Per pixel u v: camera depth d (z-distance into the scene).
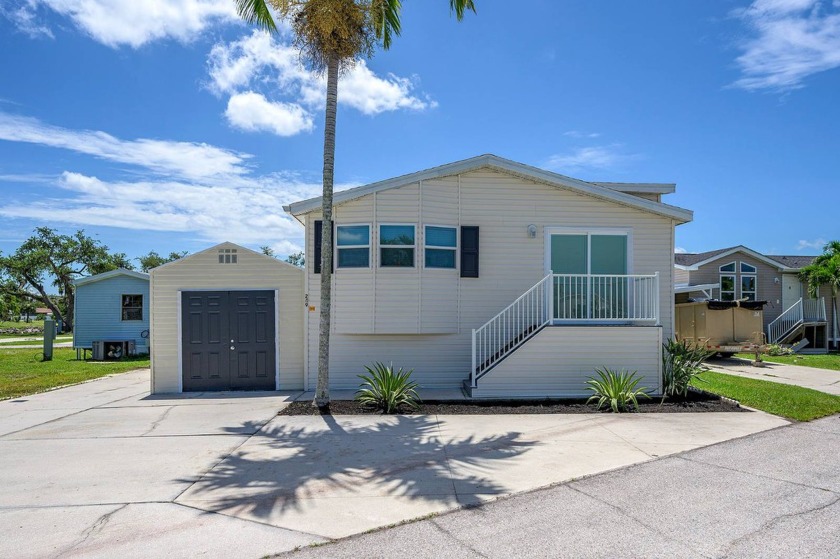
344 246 10.75
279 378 10.95
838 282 24.22
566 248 11.31
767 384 11.66
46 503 4.71
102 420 8.13
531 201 11.25
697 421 7.88
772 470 5.54
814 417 8.07
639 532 4.05
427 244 10.79
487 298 11.10
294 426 7.63
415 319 10.66
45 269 39.94
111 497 4.86
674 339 11.12
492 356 10.80
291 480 5.30
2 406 9.40
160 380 10.87
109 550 3.80
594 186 11.14
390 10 9.97
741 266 24.98
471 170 11.10
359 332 10.65
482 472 5.51
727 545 3.83
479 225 11.11
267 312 11.01
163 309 10.92
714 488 5.00
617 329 9.98
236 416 8.34
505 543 3.88
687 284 24.67
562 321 10.92
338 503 4.68
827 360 18.69
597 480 5.24
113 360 19.47
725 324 19.31
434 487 5.07
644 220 11.42
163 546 3.86
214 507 4.60
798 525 4.17
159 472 5.57
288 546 3.85
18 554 3.74
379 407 8.80
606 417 8.16
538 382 9.85
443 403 9.25
